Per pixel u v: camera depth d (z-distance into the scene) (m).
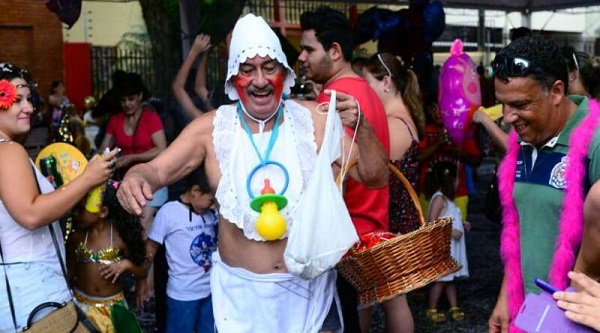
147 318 5.64
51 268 3.11
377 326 5.37
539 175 2.55
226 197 2.87
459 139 4.86
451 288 5.57
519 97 2.41
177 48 7.57
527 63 2.38
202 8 6.21
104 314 4.07
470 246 8.18
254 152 2.90
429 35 6.64
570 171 2.43
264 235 2.76
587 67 4.47
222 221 2.98
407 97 4.63
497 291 6.29
